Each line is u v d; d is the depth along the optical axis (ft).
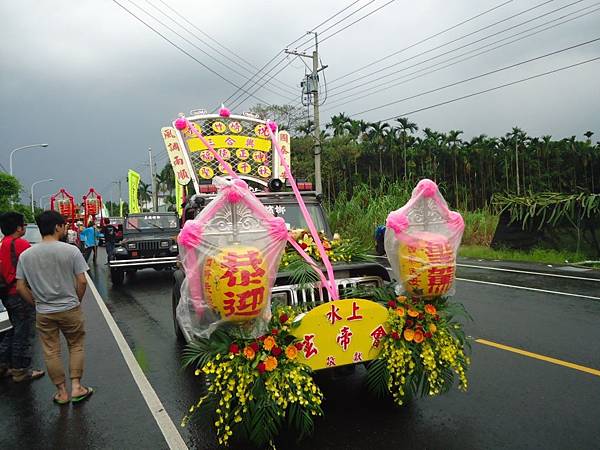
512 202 50.72
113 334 23.07
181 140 20.93
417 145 167.84
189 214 20.70
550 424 11.88
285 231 10.33
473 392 14.01
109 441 12.10
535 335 19.63
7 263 16.46
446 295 12.70
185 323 10.59
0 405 14.73
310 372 10.97
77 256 14.69
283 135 22.75
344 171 132.67
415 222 11.54
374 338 11.67
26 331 16.88
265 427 10.52
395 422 12.31
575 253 44.91
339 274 13.20
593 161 181.68
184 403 14.28
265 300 9.98
